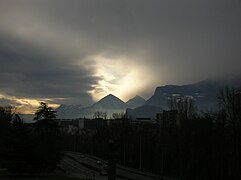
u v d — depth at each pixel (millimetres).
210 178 100562
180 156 114375
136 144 167875
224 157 99062
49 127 117812
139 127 179000
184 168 110188
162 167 131250
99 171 136000
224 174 98812
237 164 94750
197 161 102875
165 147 131625
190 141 108500
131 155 171875
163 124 140500
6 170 100188
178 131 120188
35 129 116812
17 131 91250
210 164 100688
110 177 34156
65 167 156000
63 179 86938
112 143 34469
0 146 100750
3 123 149750
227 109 98062
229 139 98312
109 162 34344
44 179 84375
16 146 90062
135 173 138000
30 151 91188
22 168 90250
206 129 101438
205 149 101125
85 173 129625
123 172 141125
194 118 111250
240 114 95000
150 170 150500
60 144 121312
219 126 99375
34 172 92812
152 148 153000
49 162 111312
